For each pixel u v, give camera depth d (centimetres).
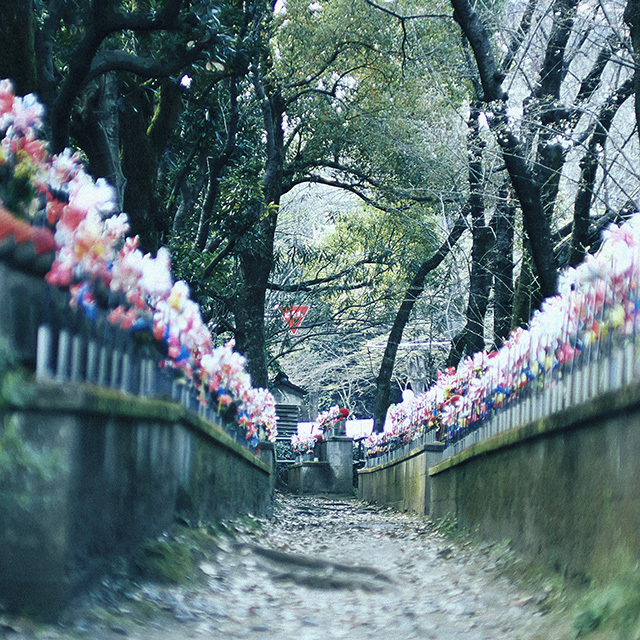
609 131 1293
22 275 363
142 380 538
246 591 567
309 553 833
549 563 561
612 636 359
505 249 1438
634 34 840
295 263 2758
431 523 1127
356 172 2284
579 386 530
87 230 420
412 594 611
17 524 364
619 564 419
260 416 1234
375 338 3553
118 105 1023
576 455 516
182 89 1167
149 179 1127
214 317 2247
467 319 1673
